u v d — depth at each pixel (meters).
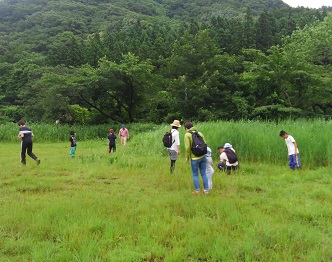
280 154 11.55
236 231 4.53
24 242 4.07
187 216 5.38
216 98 30.98
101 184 8.23
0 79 57.84
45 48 82.56
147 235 4.34
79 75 32.72
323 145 11.14
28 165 11.20
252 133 12.54
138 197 6.68
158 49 47.78
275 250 3.97
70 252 3.79
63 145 22.81
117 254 3.80
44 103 32.62
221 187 7.77
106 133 29.61
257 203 6.18
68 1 141.50
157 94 33.16
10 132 25.56
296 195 6.78
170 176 8.97
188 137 6.99
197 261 3.74
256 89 30.11
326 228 4.68
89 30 107.81
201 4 137.25
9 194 6.99
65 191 7.35
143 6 136.50
